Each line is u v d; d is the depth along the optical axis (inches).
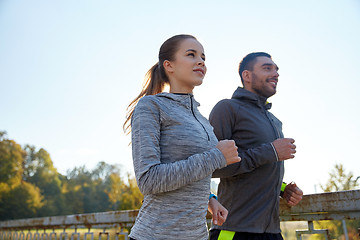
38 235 146.9
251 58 83.3
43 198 1845.5
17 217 1574.8
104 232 112.3
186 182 39.5
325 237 70.7
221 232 65.8
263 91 81.0
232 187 67.0
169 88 61.1
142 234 41.9
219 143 44.1
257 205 64.0
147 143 42.3
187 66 53.2
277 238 66.1
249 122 72.1
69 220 127.8
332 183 247.8
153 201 43.4
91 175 2256.4
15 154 1683.1
